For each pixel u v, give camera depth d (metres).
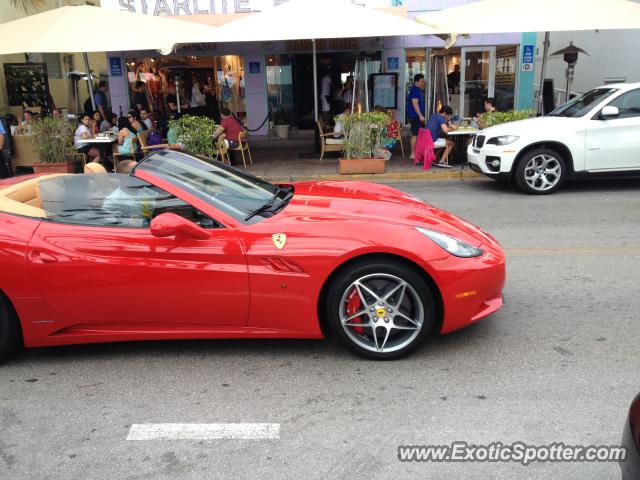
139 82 16.27
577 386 3.41
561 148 9.02
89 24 10.94
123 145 11.50
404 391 3.41
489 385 3.45
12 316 3.79
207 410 3.28
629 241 6.39
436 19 11.29
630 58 16.81
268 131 16.95
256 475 2.72
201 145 11.34
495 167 9.32
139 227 3.82
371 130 11.45
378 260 3.61
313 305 3.66
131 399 3.43
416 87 12.80
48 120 11.44
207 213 3.79
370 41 15.91
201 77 16.66
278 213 3.91
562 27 10.18
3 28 11.02
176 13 14.86
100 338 3.83
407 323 3.74
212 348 4.06
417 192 9.97
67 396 3.49
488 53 16.03
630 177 9.38
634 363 3.67
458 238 3.76
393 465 2.76
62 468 2.82
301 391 3.45
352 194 4.42
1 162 11.25
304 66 16.97
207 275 3.63
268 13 11.05
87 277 3.67
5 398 3.50
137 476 2.74
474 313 3.72
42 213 3.96
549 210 8.09
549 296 4.85
